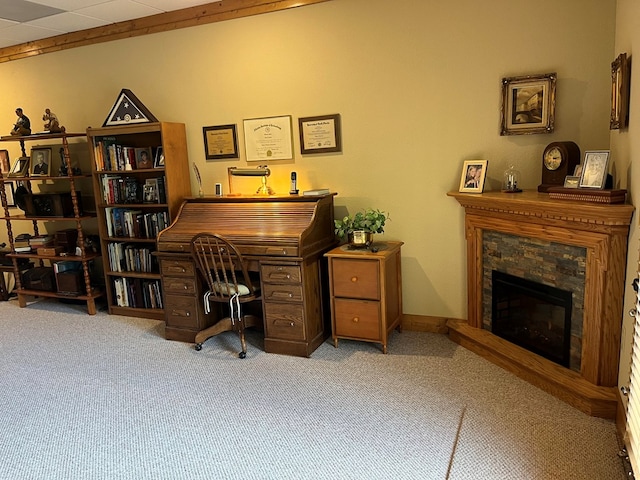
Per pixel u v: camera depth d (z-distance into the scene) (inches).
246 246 133.2
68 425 103.0
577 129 118.6
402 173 141.5
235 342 145.3
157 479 84.4
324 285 141.3
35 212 184.9
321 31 143.6
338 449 90.3
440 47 130.6
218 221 145.9
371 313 129.9
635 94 86.0
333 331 136.0
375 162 144.2
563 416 96.7
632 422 74.7
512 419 96.6
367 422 98.6
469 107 130.2
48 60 187.6
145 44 169.3
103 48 176.6
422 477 81.6
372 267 126.7
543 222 106.2
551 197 103.5
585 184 97.2
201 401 110.6
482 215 124.3
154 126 156.8
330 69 144.6
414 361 125.1
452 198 136.5
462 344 133.5
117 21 169.3
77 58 182.1
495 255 124.1
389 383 114.1
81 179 192.1
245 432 97.3
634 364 74.0
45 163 186.2
